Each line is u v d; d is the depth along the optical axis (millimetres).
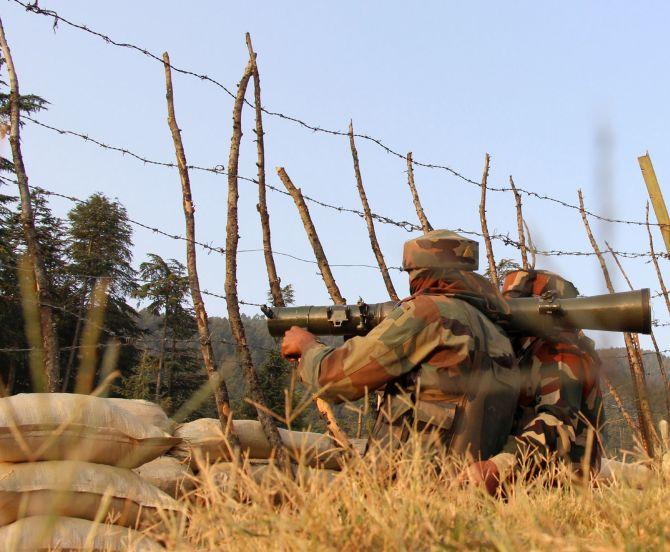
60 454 3293
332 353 3330
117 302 18484
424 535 1824
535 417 3416
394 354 3225
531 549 1687
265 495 1964
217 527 1981
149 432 3578
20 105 5680
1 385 1835
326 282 6898
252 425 4938
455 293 3398
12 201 20984
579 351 3400
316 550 1740
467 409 3189
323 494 1961
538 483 2742
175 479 4059
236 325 5504
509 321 3484
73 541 3006
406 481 2146
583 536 1997
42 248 5629
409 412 3217
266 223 6375
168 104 5871
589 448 2609
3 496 3021
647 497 2053
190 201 5762
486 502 2307
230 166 5855
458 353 3219
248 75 6129
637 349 6129
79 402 1674
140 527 3305
